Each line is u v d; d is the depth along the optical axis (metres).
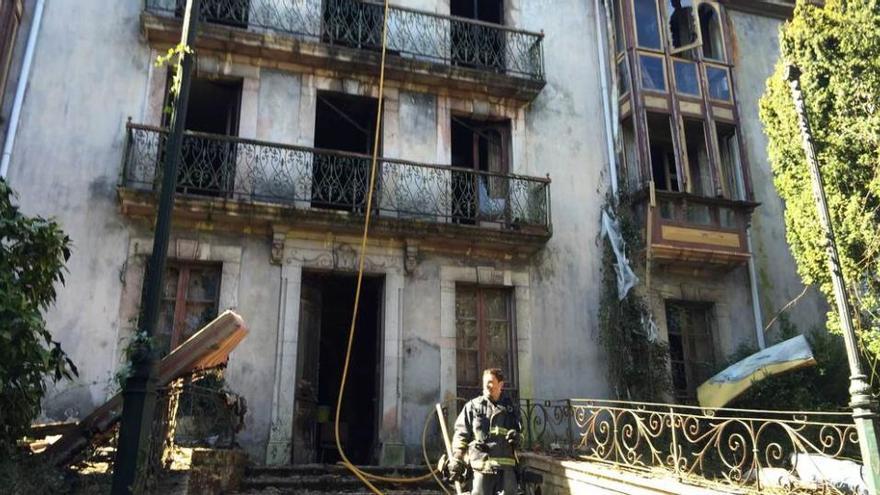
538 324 10.97
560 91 12.45
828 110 8.63
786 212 9.38
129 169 9.41
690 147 12.98
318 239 10.20
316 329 10.42
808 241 8.84
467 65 12.08
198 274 9.80
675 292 11.73
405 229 10.34
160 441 5.36
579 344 11.08
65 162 9.47
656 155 13.09
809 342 11.10
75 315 8.94
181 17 10.21
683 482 6.16
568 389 10.79
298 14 11.04
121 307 9.15
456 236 10.57
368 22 11.57
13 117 9.27
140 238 9.47
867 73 8.23
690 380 11.59
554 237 11.50
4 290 4.57
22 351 4.59
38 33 9.85
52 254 5.22
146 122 9.97
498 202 11.48
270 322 9.66
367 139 11.47
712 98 12.70
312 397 10.13
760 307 12.18
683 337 11.80
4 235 4.92
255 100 10.58
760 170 13.23
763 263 12.56
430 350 10.30
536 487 7.09
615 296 11.33
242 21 10.70
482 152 12.24
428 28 11.85
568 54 12.76
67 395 8.62
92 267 9.18
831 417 9.77
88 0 10.27
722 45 13.24
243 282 9.72
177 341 9.38
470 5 12.92
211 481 6.62
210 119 12.34
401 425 9.80
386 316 10.20
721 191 11.91
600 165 12.20
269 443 9.14
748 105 13.60
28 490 4.50
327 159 10.63
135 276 9.31
